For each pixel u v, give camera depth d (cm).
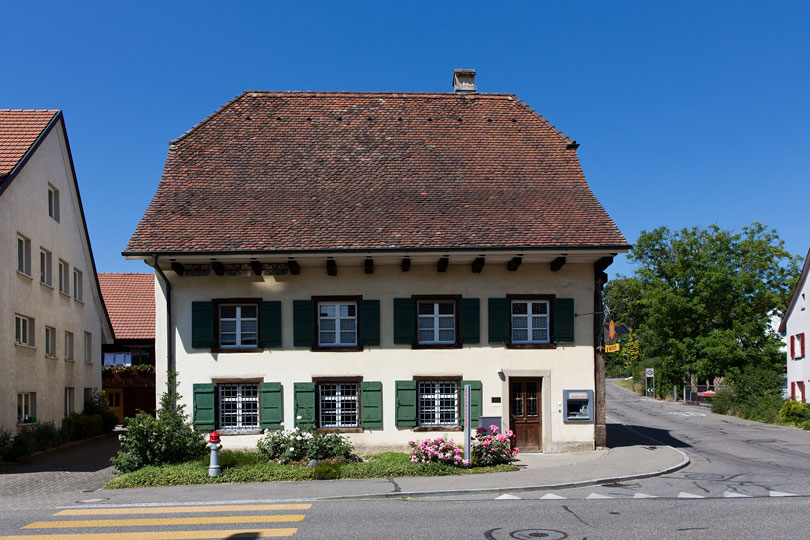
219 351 1803
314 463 1584
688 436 2438
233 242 1770
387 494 1277
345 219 1869
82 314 2950
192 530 1021
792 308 3825
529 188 2022
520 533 965
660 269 5322
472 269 1858
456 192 1988
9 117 2450
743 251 5041
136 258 1761
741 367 4841
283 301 1830
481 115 2264
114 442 2636
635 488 1336
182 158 2045
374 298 1845
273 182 1994
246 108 2212
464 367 1831
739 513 1077
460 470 1522
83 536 996
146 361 3803
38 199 2394
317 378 1805
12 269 2144
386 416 1809
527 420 1845
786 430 2709
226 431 1786
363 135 2159
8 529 1050
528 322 1877
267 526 1036
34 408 2356
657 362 6131
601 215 1916
